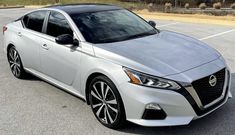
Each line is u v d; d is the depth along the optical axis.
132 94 4.36
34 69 6.69
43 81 7.18
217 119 4.95
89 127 4.95
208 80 4.44
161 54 4.74
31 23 6.81
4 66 8.55
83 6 6.34
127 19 6.11
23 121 5.23
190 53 4.85
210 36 12.20
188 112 4.27
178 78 4.24
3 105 5.90
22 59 7.00
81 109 5.61
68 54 5.47
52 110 5.61
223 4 40.25
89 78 5.10
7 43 7.44
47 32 6.18
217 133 4.57
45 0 46.84
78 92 5.50
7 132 4.88
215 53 5.09
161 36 5.63
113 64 4.64
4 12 27.27
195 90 4.28
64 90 6.18
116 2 48.34
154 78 4.27
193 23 16.66
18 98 6.22
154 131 4.70
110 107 4.76
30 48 6.56
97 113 5.04
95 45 5.09
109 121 4.82
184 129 4.71
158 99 4.22
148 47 4.99
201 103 4.36
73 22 5.61
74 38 5.44
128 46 5.02
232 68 7.64
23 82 7.16
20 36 6.93
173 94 4.18
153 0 44.62
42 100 6.07
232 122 4.86
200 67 4.50
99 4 6.68
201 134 4.56
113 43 5.17
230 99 5.65
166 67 4.40
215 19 17.83
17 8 34.41
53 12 6.20
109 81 4.66
